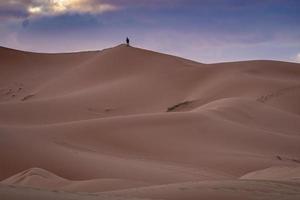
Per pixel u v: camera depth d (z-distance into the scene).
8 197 11.14
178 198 15.43
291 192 16.09
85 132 42.78
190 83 89.06
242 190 16.14
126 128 44.44
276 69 93.31
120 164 33.56
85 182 24.09
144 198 14.59
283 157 41.62
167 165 36.00
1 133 36.06
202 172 33.91
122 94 87.81
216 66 93.38
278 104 72.81
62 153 34.59
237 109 55.50
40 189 13.56
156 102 85.38
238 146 44.00
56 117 74.19
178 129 45.50
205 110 53.19
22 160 32.84
